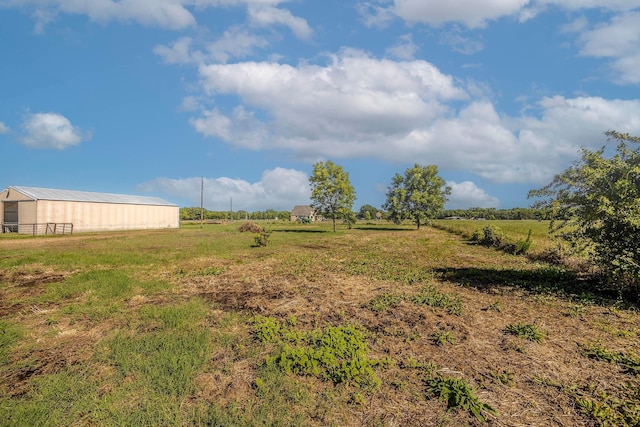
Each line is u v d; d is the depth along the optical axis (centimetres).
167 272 1159
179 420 319
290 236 3197
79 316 651
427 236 3216
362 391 373
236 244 2303
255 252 1825
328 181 4034
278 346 492
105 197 4619
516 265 1300
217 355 466
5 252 1744
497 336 544
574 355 472
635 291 762
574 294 802
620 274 729
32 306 731
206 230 4478
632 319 627
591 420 327
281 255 1678
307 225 6856
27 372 424
